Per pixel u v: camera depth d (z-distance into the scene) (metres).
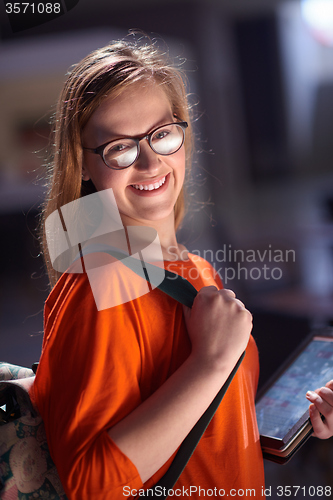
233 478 0.91
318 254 4.94
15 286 5.22
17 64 7.28
